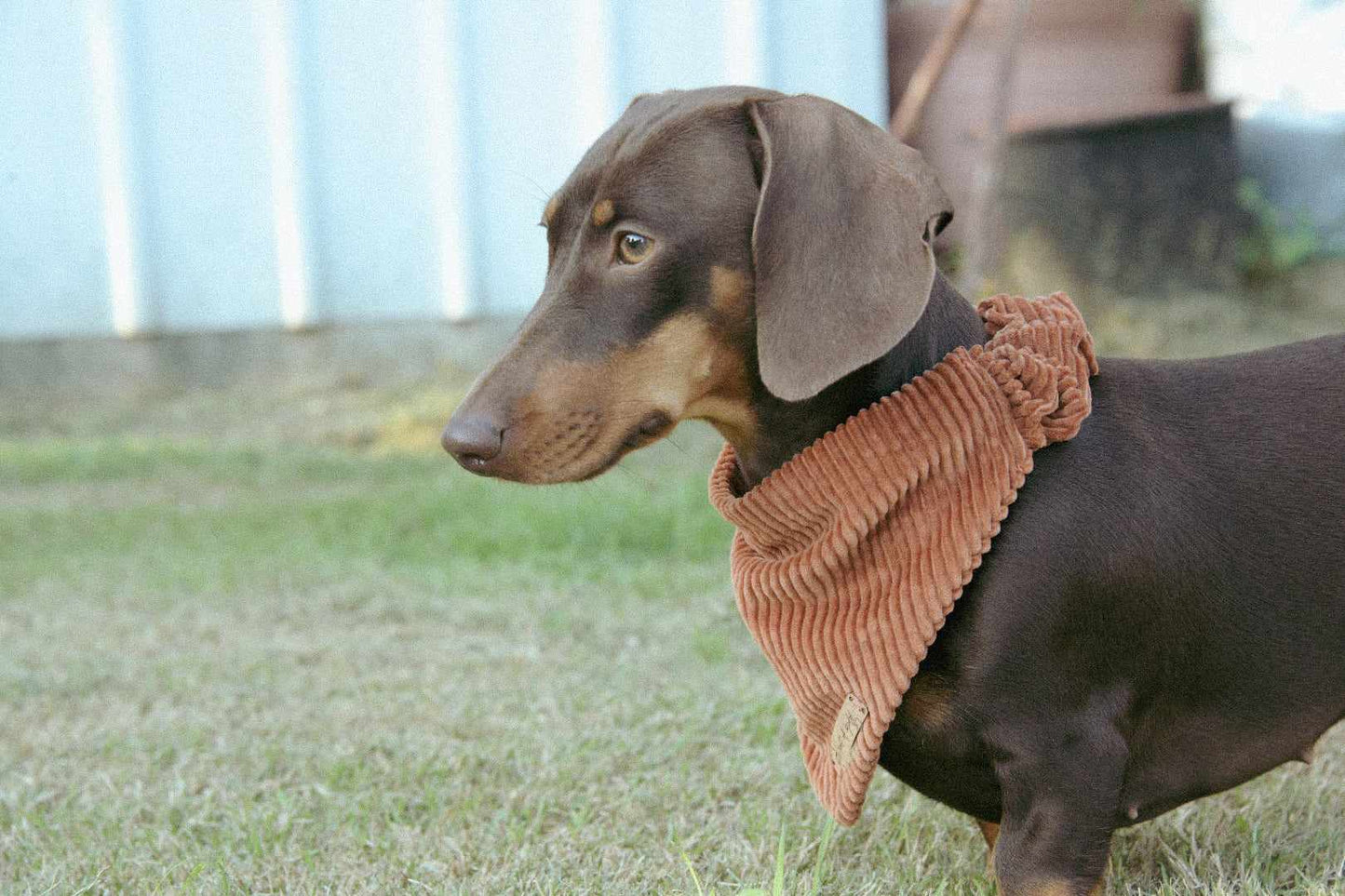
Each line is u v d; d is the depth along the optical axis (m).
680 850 2.91
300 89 10.27
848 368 2.07
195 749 3.75
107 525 7.03
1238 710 2.38
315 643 4.85
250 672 4.50
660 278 2.20
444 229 10.59
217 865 2.93
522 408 2.17
